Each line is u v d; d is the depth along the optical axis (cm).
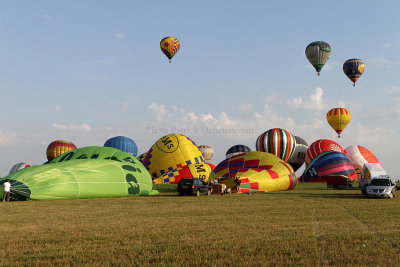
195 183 2736
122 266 671
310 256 731
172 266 664
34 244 866
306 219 1270
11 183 2205
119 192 2584
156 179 4266
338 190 3553
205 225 1141
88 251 789
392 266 659
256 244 843
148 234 983
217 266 670
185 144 4503
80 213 1505
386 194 2334
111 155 2934
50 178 2325
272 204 1902
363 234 955
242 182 3114
